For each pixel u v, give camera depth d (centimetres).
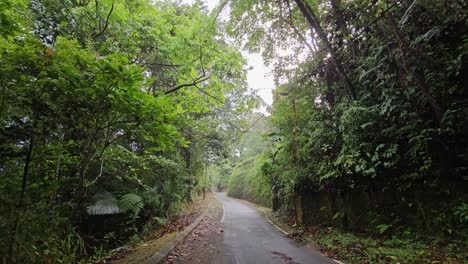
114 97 368
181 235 894
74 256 505
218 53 995
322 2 850
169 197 1311
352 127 707
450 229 581
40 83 335
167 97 409
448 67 562
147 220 1142
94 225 912
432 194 643
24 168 398
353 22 772
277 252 697
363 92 774
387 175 743
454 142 593
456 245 552
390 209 754
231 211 1811
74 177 541
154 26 909
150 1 914
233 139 2072
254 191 2566
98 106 380
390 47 658
